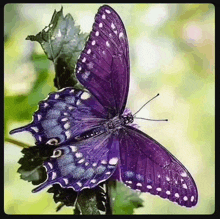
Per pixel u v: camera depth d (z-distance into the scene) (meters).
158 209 0.39
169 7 0.41
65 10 0.38
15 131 0.26
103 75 0.27
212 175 0.42
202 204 0.41
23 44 0.32
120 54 0.27
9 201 0.37
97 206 0.26
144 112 0.41
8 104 0.29
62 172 0.26
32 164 0.26
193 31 0.42
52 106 0.27
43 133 0.27
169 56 0.42
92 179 0.27
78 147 0.27
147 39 0.41
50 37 0.26
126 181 0.27
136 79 0.41
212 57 0.42
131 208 0.27
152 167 0.27
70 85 0.27
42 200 0.38
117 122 0.28
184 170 0.27
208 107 0.43
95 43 0.27
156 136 0.41
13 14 0.36
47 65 0.29
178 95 0.42
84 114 0.28
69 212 0.37
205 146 0.42
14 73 0.29
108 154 0.28
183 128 0.42
